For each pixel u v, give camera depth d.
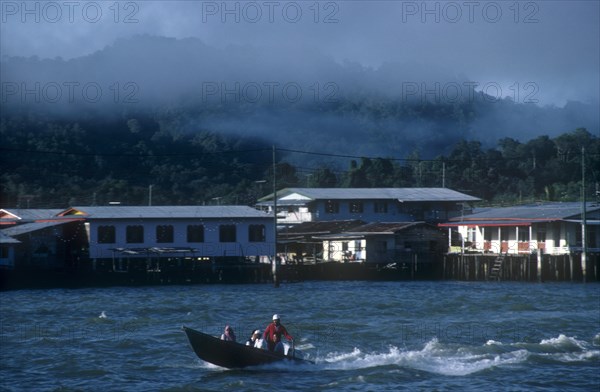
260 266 140.62
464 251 151.88
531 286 130.62
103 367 57.59
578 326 76.62
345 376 54.56
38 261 143.25
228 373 55.78
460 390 50.31
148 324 79.88
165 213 144.88
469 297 107.75
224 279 139.25
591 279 142.25
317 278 145.25
